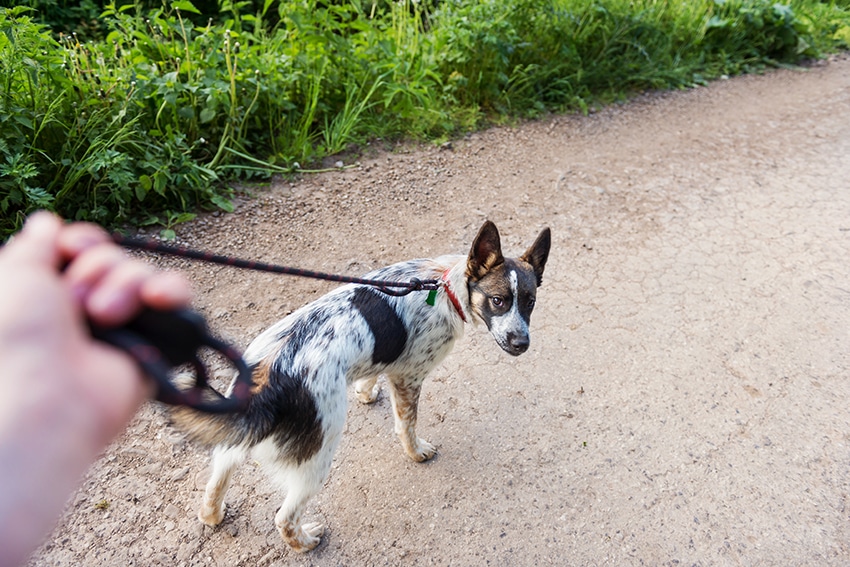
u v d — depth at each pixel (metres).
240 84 5.86
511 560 3.16
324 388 2.79
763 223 6.10
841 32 11.50
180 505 3.26
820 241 5.84
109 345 0.62
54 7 7.50
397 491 3.47
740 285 5.23
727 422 4.00
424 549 3.19
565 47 8.15
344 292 3.16
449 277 3.37
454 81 7.39
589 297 5.00
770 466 3.72
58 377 0.54
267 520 3.25
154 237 5.03
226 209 5.42
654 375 4.32
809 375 4.37
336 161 6.40
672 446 3.82
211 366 3.96
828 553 3.25
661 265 5.43
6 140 4.55
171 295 0.64
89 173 4.82
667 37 9.38
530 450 3.76
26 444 0.48
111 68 5.64
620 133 7.74
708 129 7.99
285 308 4.57
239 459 2.86
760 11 10.12
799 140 7.80
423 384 4.16
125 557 3.01
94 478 3.33
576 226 5.88
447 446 3.75
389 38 7.20
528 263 3.46
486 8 7.61
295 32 6.62
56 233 0.68
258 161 5.87
